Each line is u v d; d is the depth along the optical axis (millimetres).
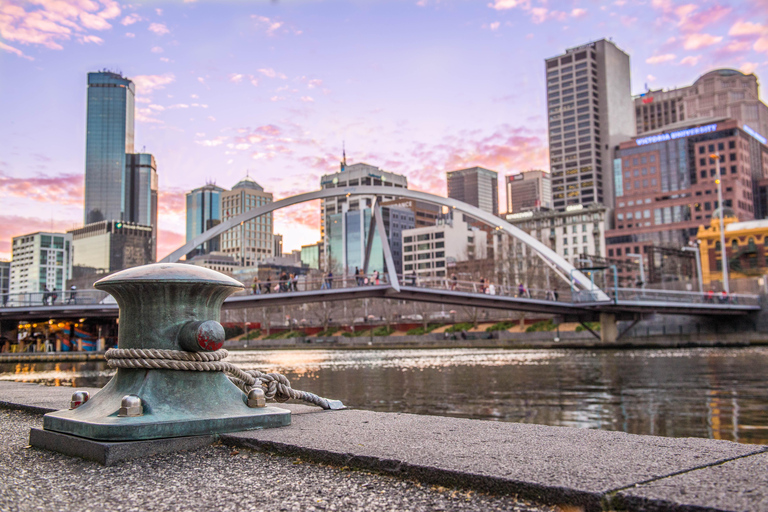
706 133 159625
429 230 158625
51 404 6152
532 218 167750
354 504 2832
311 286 116875
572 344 71812
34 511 2811
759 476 2770
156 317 4473
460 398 23188
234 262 177875
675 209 153250
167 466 3619
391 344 86688
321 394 24703
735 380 29625
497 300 60156
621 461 3139
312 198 63250
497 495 2850
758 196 168625
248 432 4242
